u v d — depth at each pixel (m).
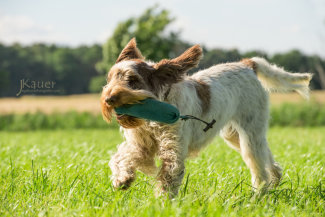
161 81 4.46
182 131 4.66
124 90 4.10
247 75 5.94
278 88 6.54
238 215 3.96
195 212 3.78
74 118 27.38
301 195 4.91
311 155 8.08
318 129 21.41
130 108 4.15
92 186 4.82
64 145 10.88
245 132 5.84
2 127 26.78
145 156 4.82
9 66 70.19
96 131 22.91
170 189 4.48
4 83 58.56
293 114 25.36
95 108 31.14
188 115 4.57
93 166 6.18
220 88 5.42
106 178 5.21
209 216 3.69
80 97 46.41
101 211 3.88
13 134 20.84
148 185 4.97
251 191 4.87
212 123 4.82
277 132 18.25
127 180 4.52
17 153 8.58
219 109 5.29
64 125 27.19
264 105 6.06
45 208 4.08
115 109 4.18
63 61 75.81
